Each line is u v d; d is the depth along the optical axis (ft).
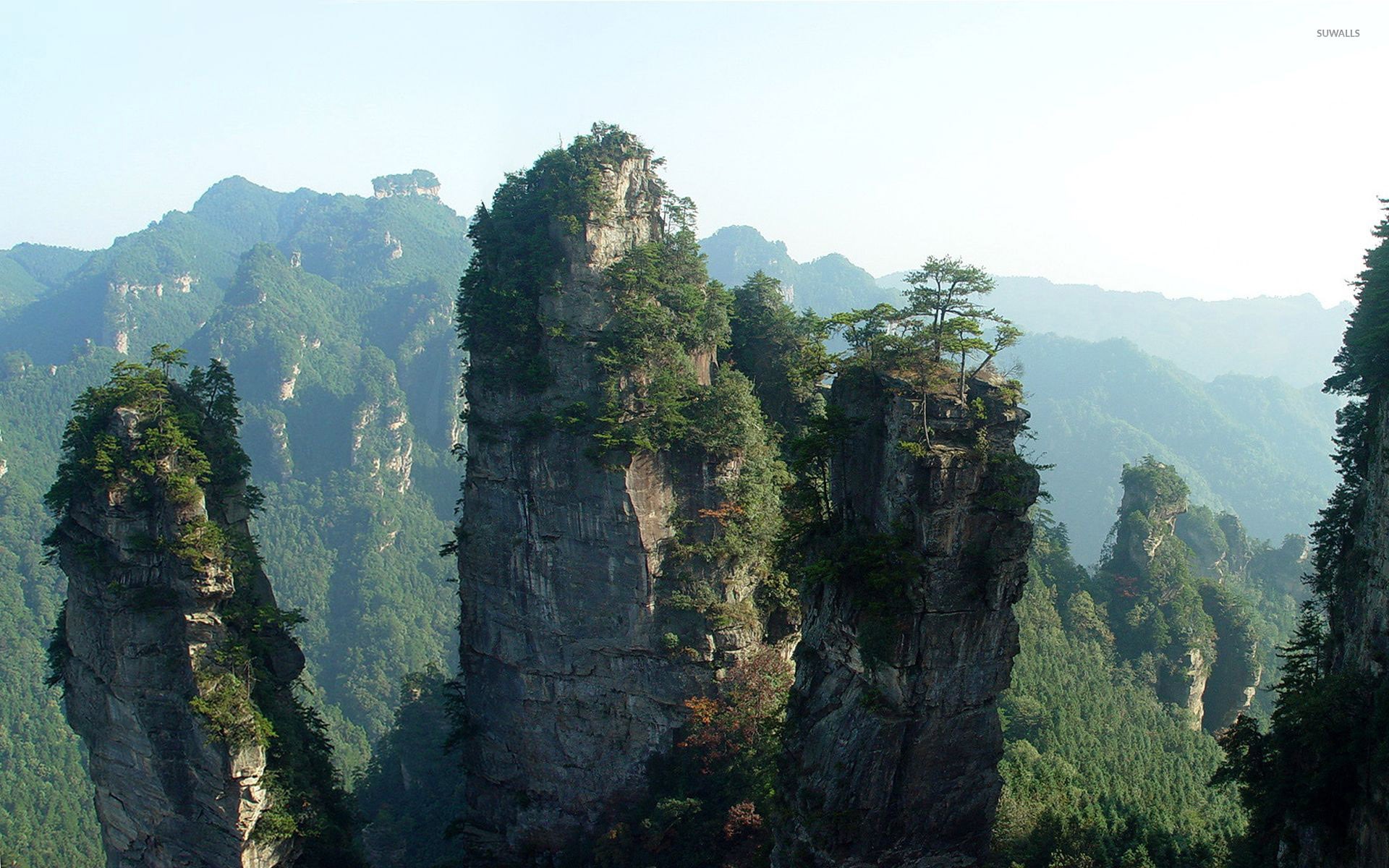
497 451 258.78
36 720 521.65
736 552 250.16
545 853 261.65
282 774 219.82
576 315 251.19
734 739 238.07
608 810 256.32
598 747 257.34
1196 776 292.81
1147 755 298.76
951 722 159.74
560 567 254.88
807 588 178.19
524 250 255.50
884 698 160.15
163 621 212.64
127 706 213.25
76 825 435.53
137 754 215.31
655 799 245.86
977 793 164.35
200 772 210.79
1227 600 452.35
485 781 275.59
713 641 247.09
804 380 183.83
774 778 205.16
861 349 173.58
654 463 249.55
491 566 263.08
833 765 163.02
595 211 249.75
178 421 217.97
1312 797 142.82
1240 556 595.88
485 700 272.92
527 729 264.31
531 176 264.11
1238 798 276.41
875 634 156.46
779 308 307.17
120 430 212.64
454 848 334.85
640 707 253.65
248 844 211.20
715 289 278.05
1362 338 162.91
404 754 401.49
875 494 164.86
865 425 167.02
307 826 223.71
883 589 157.58
